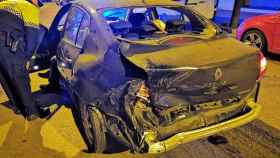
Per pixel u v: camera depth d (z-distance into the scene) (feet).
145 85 8.32
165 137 8.75
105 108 9.24
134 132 8.59
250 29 21.79
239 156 10.31
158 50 9.45
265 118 12.92
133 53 9.16
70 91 12.16
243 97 9.96
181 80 8.38
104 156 10.52
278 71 18.80
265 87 16.29
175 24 12.09
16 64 10.61
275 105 14.10
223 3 42.93
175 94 8.54
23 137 11.76
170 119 8.74
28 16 10.29
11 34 10.22
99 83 9.50
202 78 8.56
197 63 8.51
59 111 13.74
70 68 12.09
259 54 9.72
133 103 8.39
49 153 10.73
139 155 10.54
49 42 14.51
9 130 12.28
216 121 9.53
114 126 9.29
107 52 9.84
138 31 11.66
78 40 11.93
